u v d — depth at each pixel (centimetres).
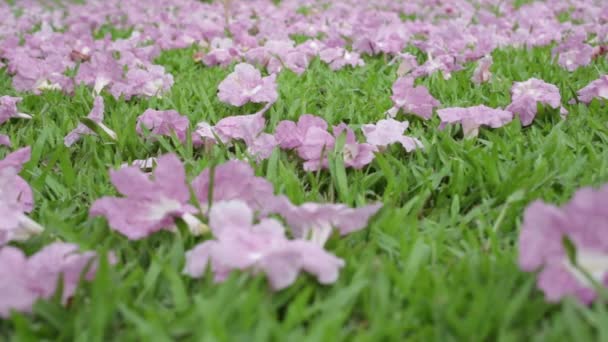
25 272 58
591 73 108
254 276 59
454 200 71
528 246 56
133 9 198
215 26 153
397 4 219
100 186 75
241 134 82
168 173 64
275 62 118
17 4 260
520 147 81
